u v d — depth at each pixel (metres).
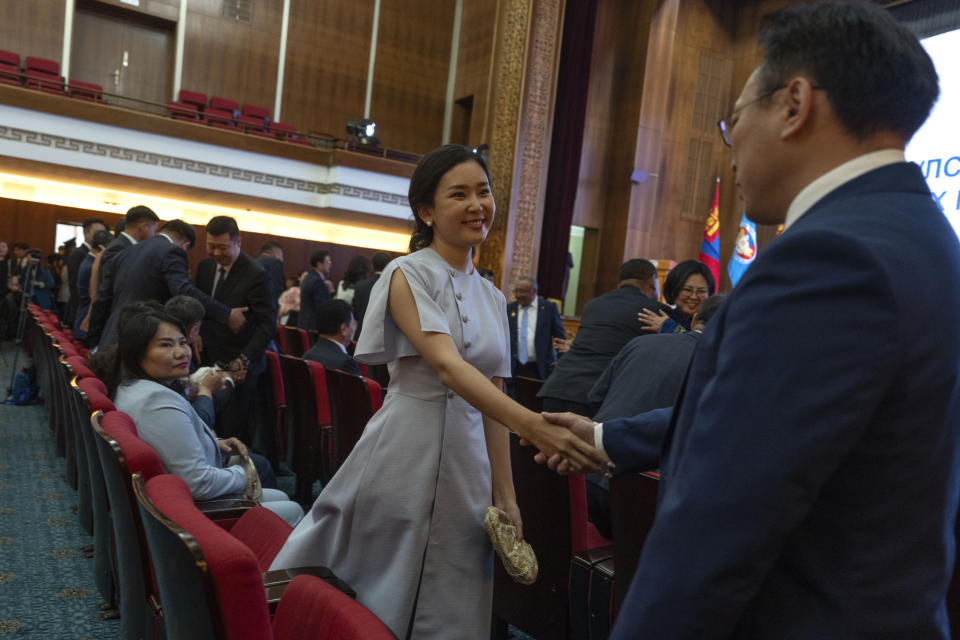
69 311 6.42
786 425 0.61
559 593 1.93
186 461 2.06
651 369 2.14
